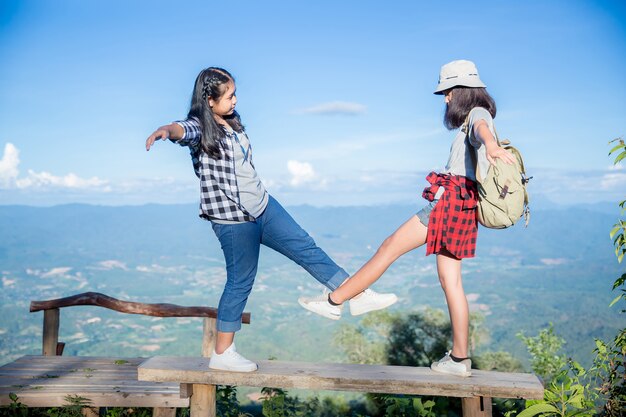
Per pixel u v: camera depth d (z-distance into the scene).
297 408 5.12
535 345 8.16
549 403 3.13
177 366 2.97
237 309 2.88
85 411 4.07
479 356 11.98
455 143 2.69
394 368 3.02
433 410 4.80
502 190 2.51
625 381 3.19
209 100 2.66
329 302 2.85
